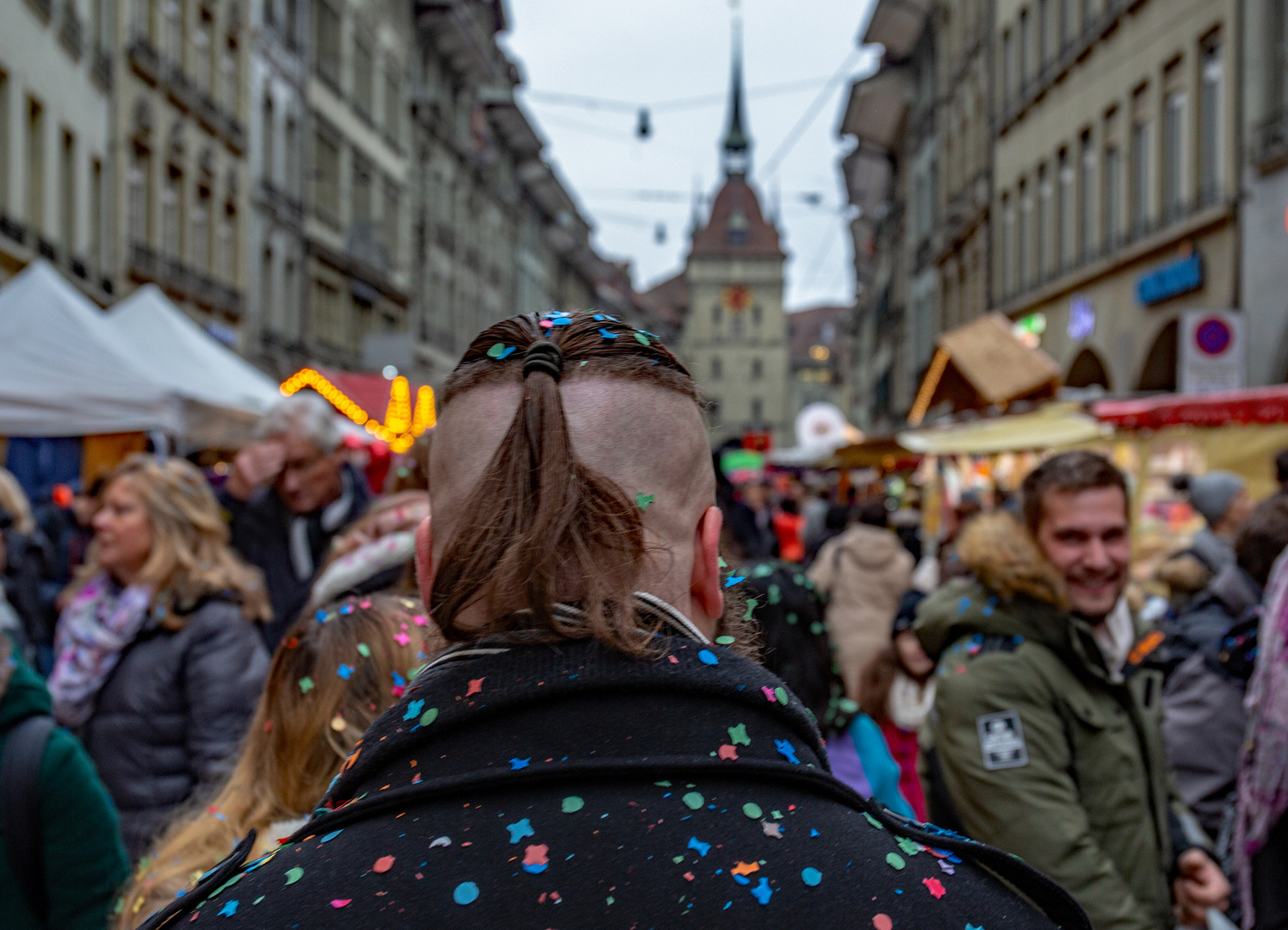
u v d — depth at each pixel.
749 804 0.89
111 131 19.41
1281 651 2.70
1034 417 10.89
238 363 9.80
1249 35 14.52
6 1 14.98
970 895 0.93
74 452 11.92
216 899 0.89
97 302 18.47
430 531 1.09
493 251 50.22
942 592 2.66
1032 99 22.92
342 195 31.91
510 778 0.87
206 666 3.00
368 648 1.78
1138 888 2.42
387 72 36.06
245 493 4.39
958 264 30.11
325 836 0.91
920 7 33.12
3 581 5.41
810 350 128.25
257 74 25.98
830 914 0.85
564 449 0.94
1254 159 14.20
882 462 18.92
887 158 43.69
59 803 2.24
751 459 20.86
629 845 0.85
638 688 0.91
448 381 1.05
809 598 2.88
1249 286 14.41
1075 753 2.44
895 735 4.07
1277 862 2.76
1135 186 18.28
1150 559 9.11
